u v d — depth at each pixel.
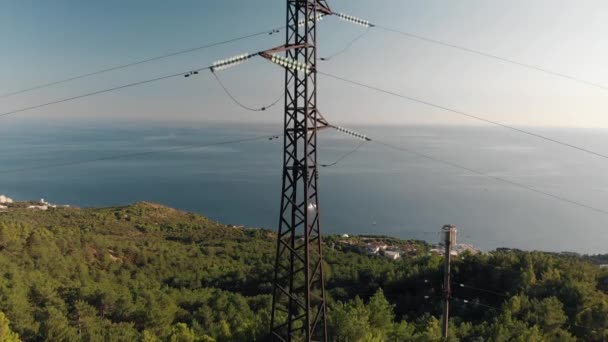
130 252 93.31
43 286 53.41
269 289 75.38
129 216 142.88
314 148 21.61
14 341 35.97
